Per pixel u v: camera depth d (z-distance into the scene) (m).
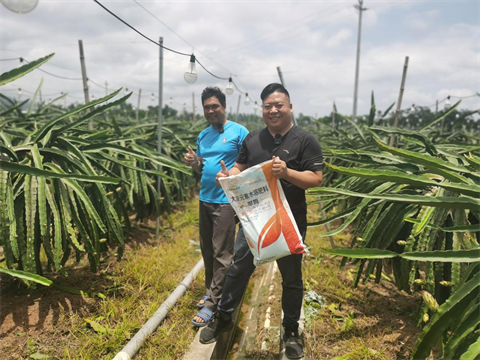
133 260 3.52
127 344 2.22
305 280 3.36
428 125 4.05
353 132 7.44
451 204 1.48
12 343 2.21
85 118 2.97
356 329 2.58
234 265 2.24
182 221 5.47
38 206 2.56
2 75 1.76
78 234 3.38
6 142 2.84
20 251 2.41
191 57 3.07
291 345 2.29
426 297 1.66
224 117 2.71
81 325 2.45
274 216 1.93
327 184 5.48
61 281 2.97
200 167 2.86
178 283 3.26
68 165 2.93
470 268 1.45
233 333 2.86
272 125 2.06
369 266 2.43
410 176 1.51
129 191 4.22
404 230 2.59
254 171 1.90
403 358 2.26
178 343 2.36
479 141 7.23
